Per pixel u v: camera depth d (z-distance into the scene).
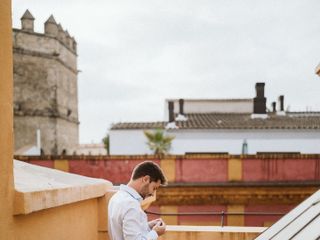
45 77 29.19
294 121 24.06
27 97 28.25
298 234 2.78
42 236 2.32
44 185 2.44
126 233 2.36
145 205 3.57
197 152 22.06
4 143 1.87
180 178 15.56
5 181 1.87
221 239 4.34
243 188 14.98
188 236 4.39
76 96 36.06
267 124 22.73
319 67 3.99
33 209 2.07
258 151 21.89
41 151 28.62
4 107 1.88
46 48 29.27
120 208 2.42
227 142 22.03
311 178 15.52
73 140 34.59
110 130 24.39
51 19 29.67
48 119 29.16
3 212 1.85
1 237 1.83
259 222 14.99
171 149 22.08
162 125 24.55
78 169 15.68
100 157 15.69
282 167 15.62
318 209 3.04
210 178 15.56
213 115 27.31
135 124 25.48
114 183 15.58
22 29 28.11
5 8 1.89
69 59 33.59
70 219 2.84
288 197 15.04
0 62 1.85
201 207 15.10
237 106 28.42
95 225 3.56
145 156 15.64
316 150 21.70
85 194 3.05
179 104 26.39
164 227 2.67
